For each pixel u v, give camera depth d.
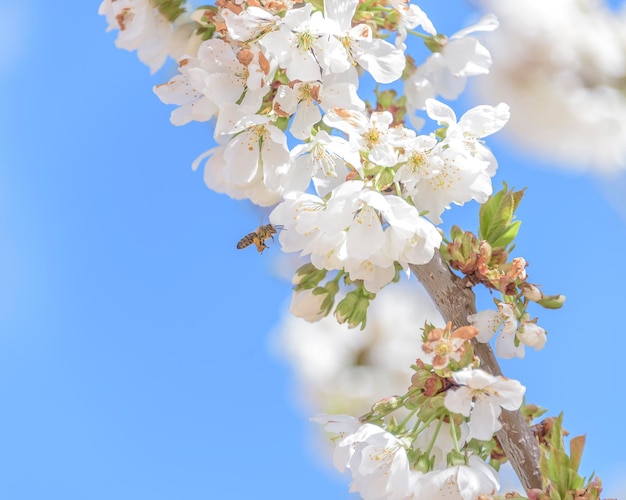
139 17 0.77
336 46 0.73
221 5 0.74
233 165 0.74
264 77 0.73
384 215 0.72
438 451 0.75
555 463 0.72
